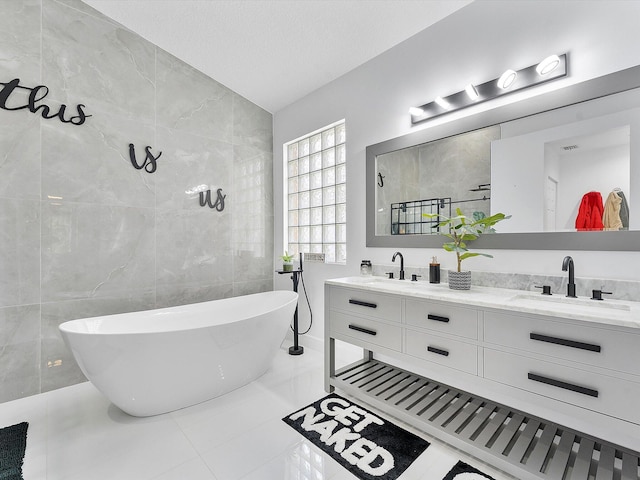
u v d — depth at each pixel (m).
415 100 2.21
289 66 2.73
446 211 2.04
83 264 2.28
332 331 2.17
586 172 1.52
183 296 2.80
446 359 1.58
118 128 2.43
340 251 2.87
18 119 2.02
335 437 1.66
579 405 1.19
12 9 2.01
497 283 1.79
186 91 2.81
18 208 2.03
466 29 1.94
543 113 1.65
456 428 1.58
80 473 1.41
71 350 1.67
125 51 2.46
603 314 1.18
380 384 2.08
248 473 1.42
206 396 2.01
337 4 2.04
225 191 3.09
